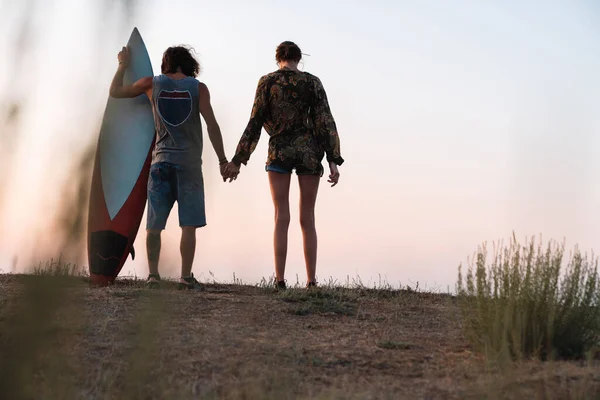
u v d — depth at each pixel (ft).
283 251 19.58
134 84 20.51
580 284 12.92
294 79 19.48
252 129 19.53
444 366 11.84
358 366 11.75
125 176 21.76
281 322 15.28
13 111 4.41
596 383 10.49
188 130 19.54
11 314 6.35
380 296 20.26
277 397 9.58
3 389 6.30
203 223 19.57
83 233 4.63
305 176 19.57
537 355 12.31
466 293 13.79
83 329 12.67
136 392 8.48
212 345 12.57
